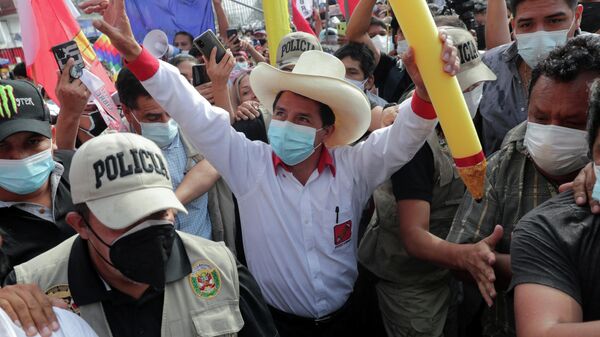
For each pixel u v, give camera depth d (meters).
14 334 1.21
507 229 2.00
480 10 5.90
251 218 2.33
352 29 4.17
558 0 2.60
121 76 2.60
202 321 1.58
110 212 1.42
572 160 1.79
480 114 3.13
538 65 1.85
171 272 1.57
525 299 1.38
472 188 1.82
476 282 2.00
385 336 2.95
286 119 2.21
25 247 2.12
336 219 2.30
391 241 2.57
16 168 2.09
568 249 1.39
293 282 2.31
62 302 1.37
